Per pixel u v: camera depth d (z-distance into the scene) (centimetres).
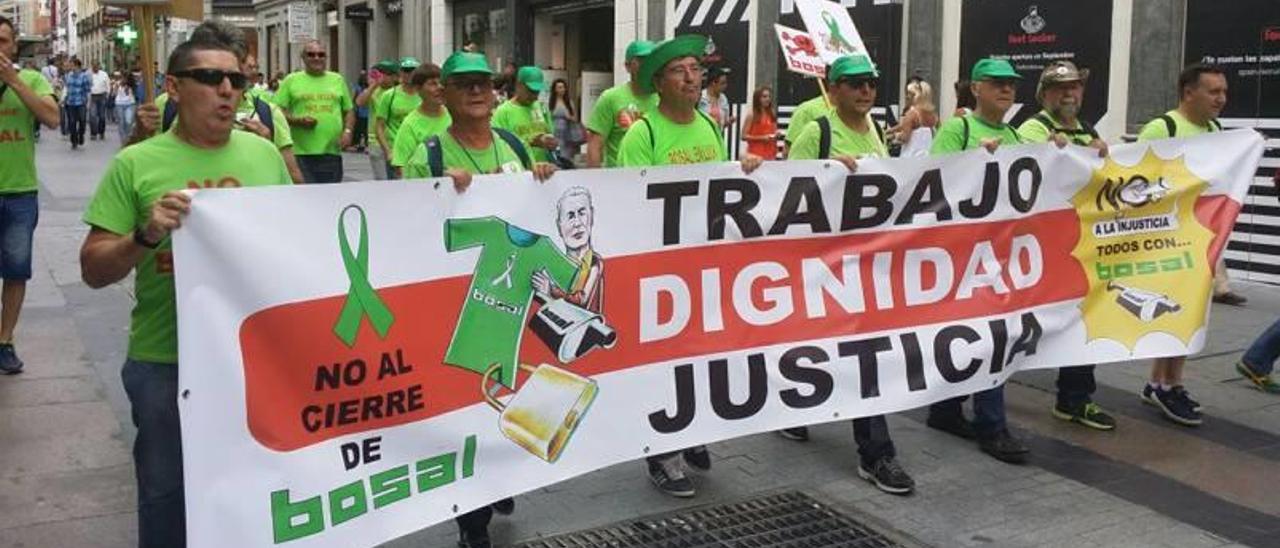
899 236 494
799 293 468
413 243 360
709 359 445
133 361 328
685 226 437
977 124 557
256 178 339
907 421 608
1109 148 550
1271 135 985
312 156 995
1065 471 533
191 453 310
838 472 527
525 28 2286
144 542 327
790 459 544
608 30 2097
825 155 495
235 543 319
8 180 639
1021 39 1206
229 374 317
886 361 490
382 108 1069
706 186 440
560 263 402
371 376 350
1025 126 579
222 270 315
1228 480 524
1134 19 1088
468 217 373
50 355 703
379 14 2972
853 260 483
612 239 419
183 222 308
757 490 502
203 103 322
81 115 2553
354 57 3180
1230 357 743
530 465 396
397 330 357
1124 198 554
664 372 434
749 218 453
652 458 496
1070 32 1153
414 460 364
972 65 1266
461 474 377
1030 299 534
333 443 343
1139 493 505
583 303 411
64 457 520
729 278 450
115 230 317
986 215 518
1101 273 554
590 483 507
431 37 2686
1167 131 595
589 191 409
